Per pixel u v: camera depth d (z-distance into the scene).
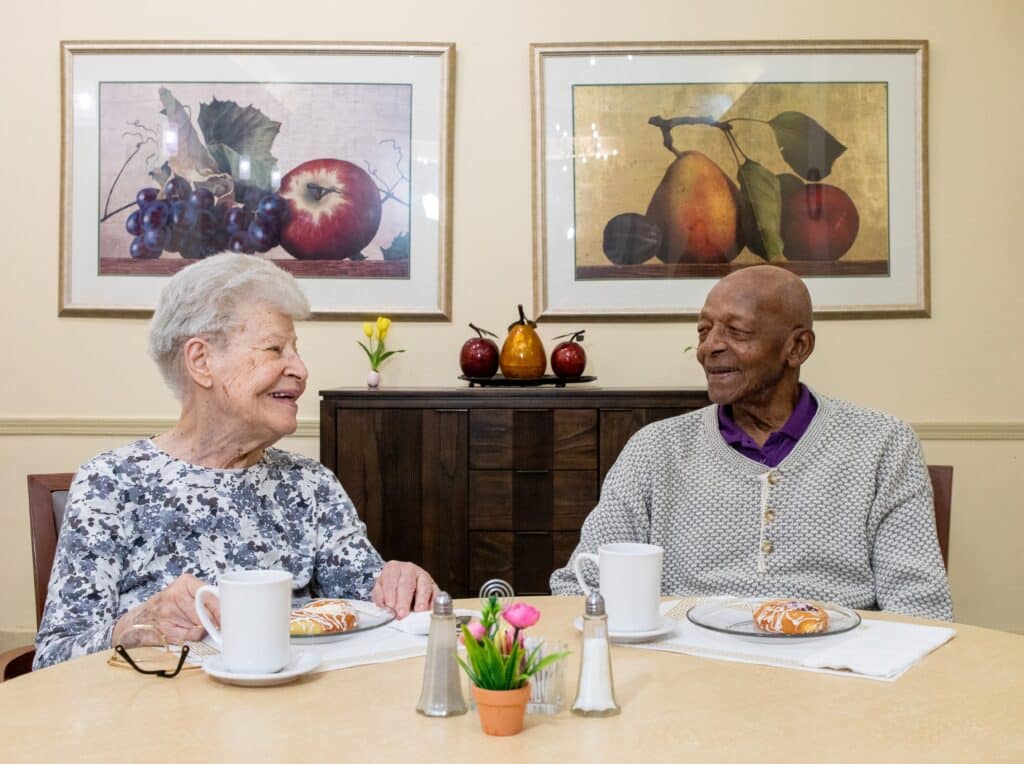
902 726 1.08
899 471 1.90
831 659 1.29
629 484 2.01
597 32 3.96
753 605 1.57
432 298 3.94
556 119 3.94
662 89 3.93
